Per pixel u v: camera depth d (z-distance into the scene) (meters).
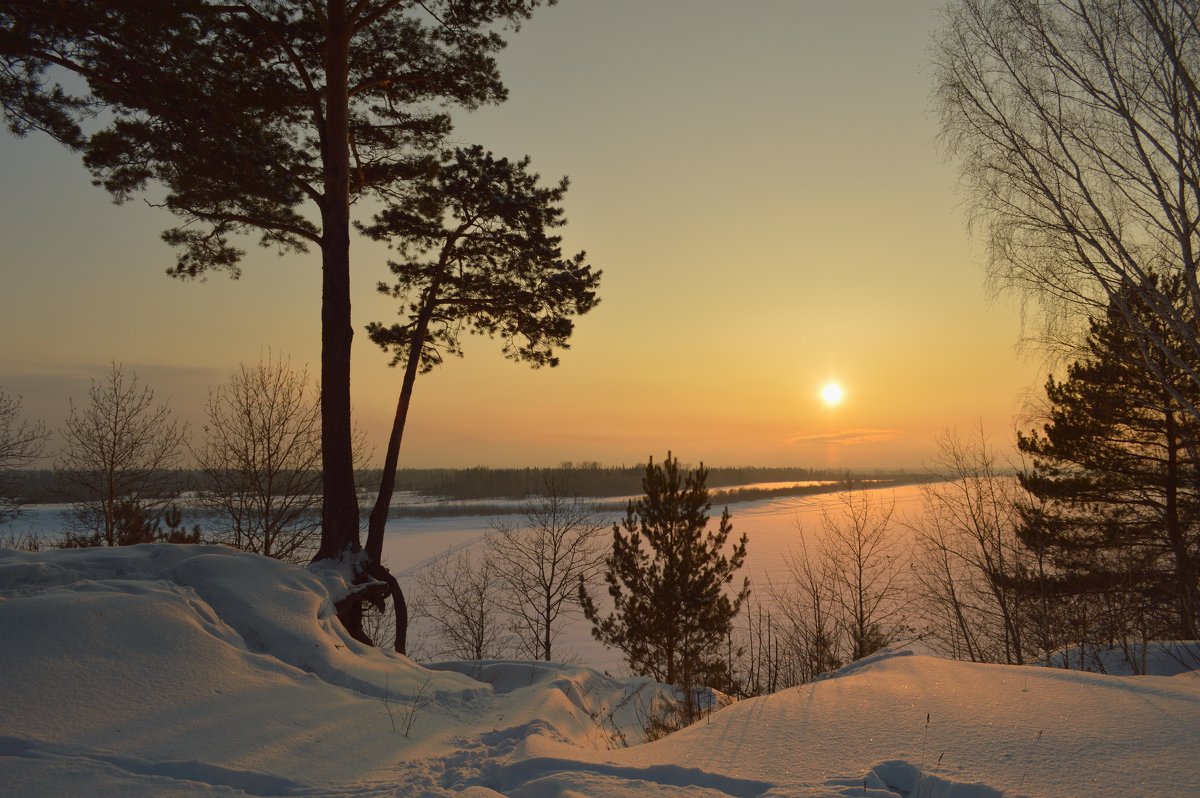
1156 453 19.00
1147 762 4.23
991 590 16.64
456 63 13.84
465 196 14.84
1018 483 18.66
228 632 7.06
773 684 11.87
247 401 20.44
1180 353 14.86
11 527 22.08
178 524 19.95
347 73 12.48
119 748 4.78
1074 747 4.52
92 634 6.11
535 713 6.80
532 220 15.12
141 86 9.95
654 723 8.00
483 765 5.12
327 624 8.09
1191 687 5.79
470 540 65.31
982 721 5.12
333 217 11.91
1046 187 12.61
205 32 10.31
